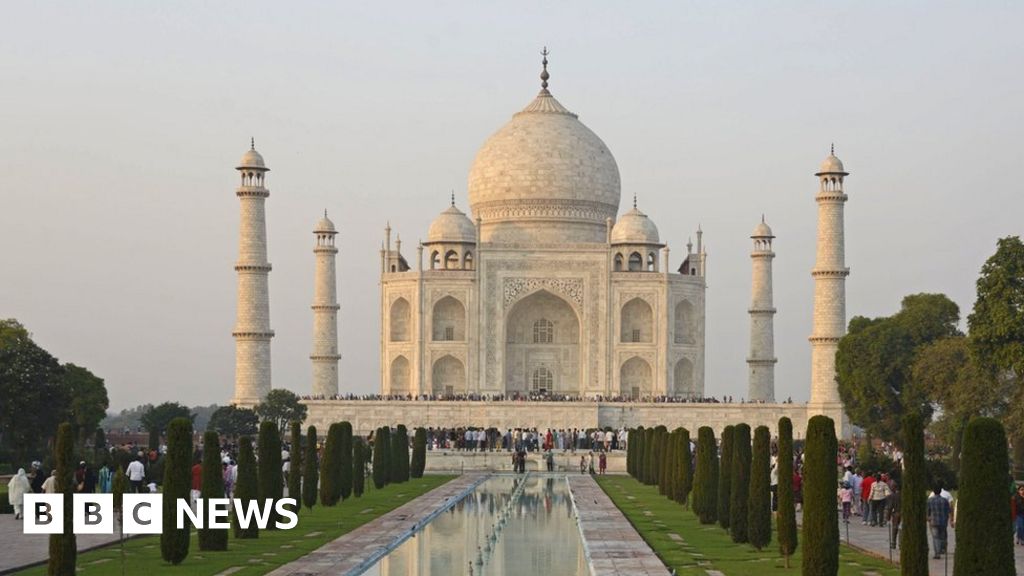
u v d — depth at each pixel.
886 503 100.44
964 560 55.97
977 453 56.12
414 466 165.00
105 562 76.62
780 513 76.94
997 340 138.50
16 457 157.12
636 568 75.12
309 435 112.88
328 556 80.12
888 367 187.12
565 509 120.00
